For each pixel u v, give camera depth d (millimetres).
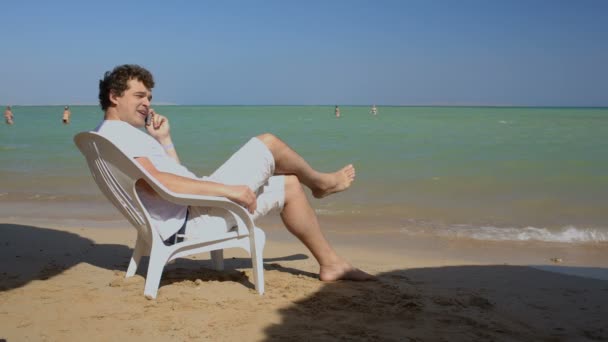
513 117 57000
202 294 3115
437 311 3041
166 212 3037
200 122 38125
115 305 2898
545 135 23750
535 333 2781
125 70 3021
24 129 27406
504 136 22906
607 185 9477
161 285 3311
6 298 3035
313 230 3537
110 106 3064
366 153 14906
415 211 7387
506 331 2771
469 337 2635
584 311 3252
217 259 3754
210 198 2889
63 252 4586
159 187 2775
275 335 2547
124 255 4520
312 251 3604
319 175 3582
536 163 12570
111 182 2938
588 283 4023
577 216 7102
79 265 3986
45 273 3686
